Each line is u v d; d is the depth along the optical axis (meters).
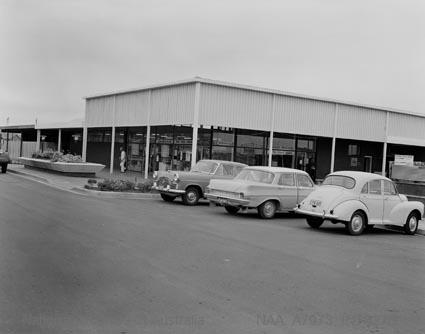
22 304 5.65
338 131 30.89
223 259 8.62
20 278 6.68
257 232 12.44
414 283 7.85
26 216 12.23
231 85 26.28
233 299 6.26
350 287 7.29
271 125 28.03
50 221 11.66
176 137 30.53
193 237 10.78
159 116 28.59
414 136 34.84
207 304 5.99
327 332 5.28
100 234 10.34
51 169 31.06
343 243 11.77
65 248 8.70
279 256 9.29
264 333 5.12
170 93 27.72
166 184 18.53
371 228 15.85
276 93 28.00
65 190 21.19
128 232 10.85
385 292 7.14
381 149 38.41
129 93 32.00
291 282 7.33
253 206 15.72
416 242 13.12
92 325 5.09
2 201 15.12
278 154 32.31
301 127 29.30
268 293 6.64
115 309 5.63
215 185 16.62
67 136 51.22
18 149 62.19
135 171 35.41
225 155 29.75
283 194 16.23
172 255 8.69
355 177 13.95
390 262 9.62
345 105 31.14
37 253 8.19
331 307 6.20
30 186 21.83
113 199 18.89
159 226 12.11
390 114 33.38
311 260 9.16
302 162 33.81
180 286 6.71
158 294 6.29
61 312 5.44
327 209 13.41
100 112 35.88
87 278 6.86
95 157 42.84
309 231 13.52
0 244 8.73
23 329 4.91
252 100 27.30
